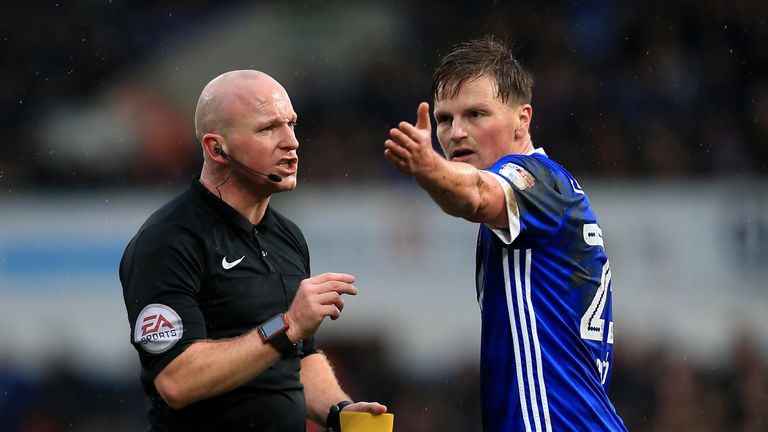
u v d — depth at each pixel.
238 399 14.60
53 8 51.62
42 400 37.44
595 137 46.84
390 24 54.31
